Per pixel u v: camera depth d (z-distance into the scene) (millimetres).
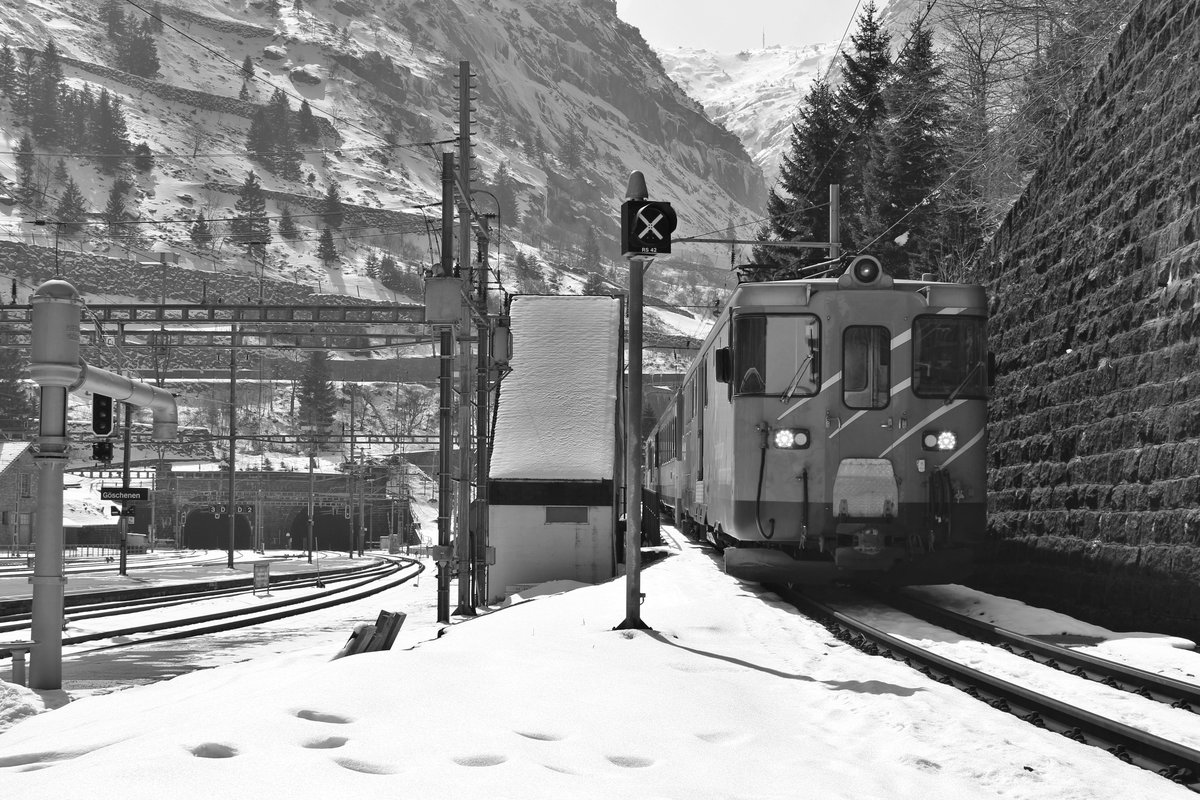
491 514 23031
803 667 9234
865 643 10633
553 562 22922
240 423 123688
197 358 116500
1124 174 14219
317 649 12266
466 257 19125
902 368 14750
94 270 161500
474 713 6242
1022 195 17969
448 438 18031
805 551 14906
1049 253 16531
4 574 39750
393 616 9914
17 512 69375
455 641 10055
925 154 37469
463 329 19016
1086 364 14781
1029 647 10930
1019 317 17578
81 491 94562
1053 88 25016
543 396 24109
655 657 9289
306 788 4438
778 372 14859
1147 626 12430
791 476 14680
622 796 4684
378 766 4980
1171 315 12578
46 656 10570
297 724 5543
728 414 16000
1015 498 17000
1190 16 12844
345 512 91062
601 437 23469
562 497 22875
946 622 13148
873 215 39562
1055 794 5477
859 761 5984
